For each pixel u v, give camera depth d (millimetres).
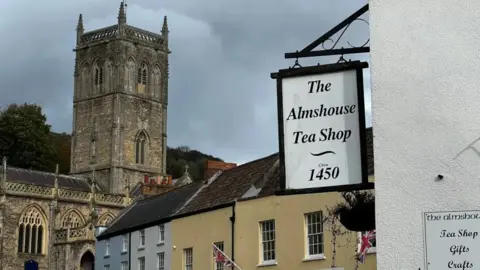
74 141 118812
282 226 39375
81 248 85812
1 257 88438
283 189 9336
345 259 34531
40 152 126375
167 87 122500
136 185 113062
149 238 54250
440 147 8398
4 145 124375
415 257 8320
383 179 8617
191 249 48188
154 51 121375
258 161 49188
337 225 35125
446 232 8242
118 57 116938
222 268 44250
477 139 8250
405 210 8453
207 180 53844
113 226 62375
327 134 9352
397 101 8672
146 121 118812
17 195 90938
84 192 97688
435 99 8500
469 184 8211
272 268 39625
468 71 8406
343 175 9211
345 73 9367
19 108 127250
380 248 8508
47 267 91500
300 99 9484
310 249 37438
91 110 118125
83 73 120312
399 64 8719
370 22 8938
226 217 44219
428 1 8688
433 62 8570
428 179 8406
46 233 92562
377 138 8719
